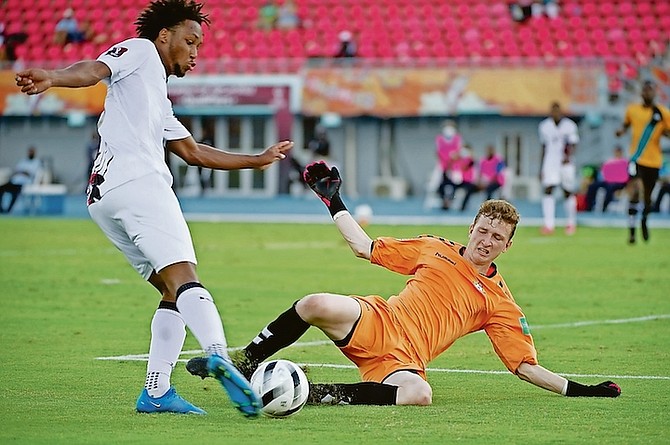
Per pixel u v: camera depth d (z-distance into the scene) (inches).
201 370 722.8
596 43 4778.5
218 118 4763.8
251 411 701.3
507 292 903.1
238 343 1231.5
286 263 2193.7
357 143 4739.2
